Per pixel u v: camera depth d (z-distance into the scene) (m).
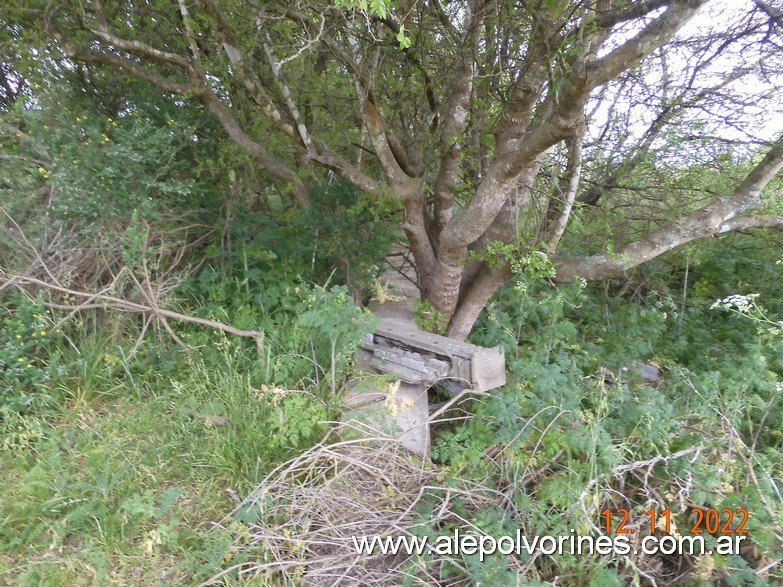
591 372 4.04
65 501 2.76
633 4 3.54
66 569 2.42
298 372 3.74
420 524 2.51
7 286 3.89
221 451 3.09
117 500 2.81
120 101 5.57
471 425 3.19
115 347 3.97
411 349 3.88
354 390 3.67
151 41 5.11
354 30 3.68
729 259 5.20
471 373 3.44
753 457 2.73
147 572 2.42
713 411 3.06
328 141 5.18
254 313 4.36
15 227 4.25
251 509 2.60
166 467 3.07
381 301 5.04
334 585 2.32
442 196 4.69
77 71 5.26
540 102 4.51
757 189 3.91
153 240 4.73
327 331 3.40
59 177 4.13
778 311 4.64
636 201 5.27
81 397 3.59
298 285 4.68
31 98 4.55
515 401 3.05
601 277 4.12
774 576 2.31
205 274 4.67
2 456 3.06
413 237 4.66
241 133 4.81
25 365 3.52
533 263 3.84
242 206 5.23
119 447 3.15
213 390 3.69
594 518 2.56
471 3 3.98
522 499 2.61
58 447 3.16
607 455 2.63
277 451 3.11
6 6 4.24
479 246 4.59
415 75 4.69
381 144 4.06
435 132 4.85
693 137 4.91
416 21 4.07
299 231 5.07
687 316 4.79
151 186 4.52
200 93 4.62
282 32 4.17
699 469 2.66
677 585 2.43
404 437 3.25
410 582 2.32
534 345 3.95
